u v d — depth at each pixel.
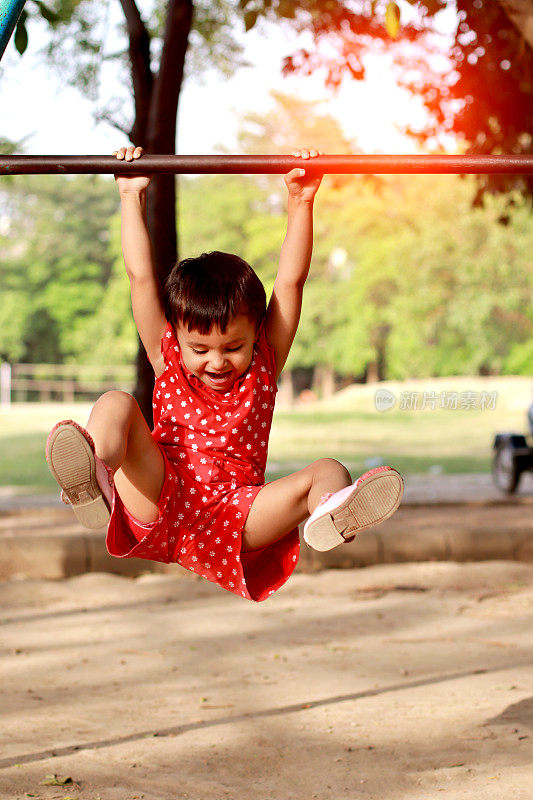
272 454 17.80
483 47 9.48
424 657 5.16
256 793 3.23
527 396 29.78
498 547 7.98
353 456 17.77
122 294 54.22
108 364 54.06
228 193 51.06
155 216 8.18
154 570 7.50
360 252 46.34
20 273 56.00
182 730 3.96
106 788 3.27
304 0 9.17
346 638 5.64
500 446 12.71
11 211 56.84
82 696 4.48
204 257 2.85
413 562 7.84
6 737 3.87
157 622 6.08
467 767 3.45
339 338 48.59
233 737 3.87
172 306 2.80
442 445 20.58
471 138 10.12
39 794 3.20
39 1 5.03
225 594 6.93
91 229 58.00
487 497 11.90
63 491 2.44
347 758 3.60
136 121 8.84
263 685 4.66
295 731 3.94
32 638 5.66
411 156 2.99
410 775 3.39
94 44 10.34
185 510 2.84
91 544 7.42
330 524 2.51
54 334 56.62
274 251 49.94
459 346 43.47
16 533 8.80
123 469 2.75
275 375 3.08
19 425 24.91
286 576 2.99
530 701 4.29
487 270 38.31
